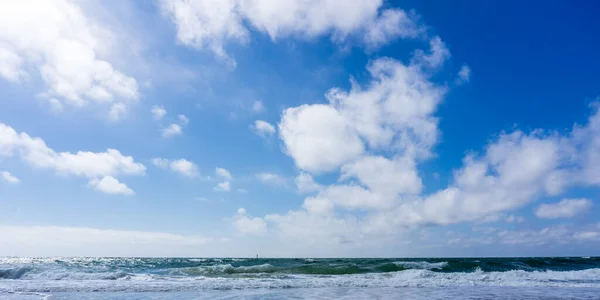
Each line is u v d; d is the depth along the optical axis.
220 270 26.81
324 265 29.78
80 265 32.34
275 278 21.70
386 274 24.41
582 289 17.28
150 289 15.91
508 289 17.14
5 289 15.09
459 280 21.16
